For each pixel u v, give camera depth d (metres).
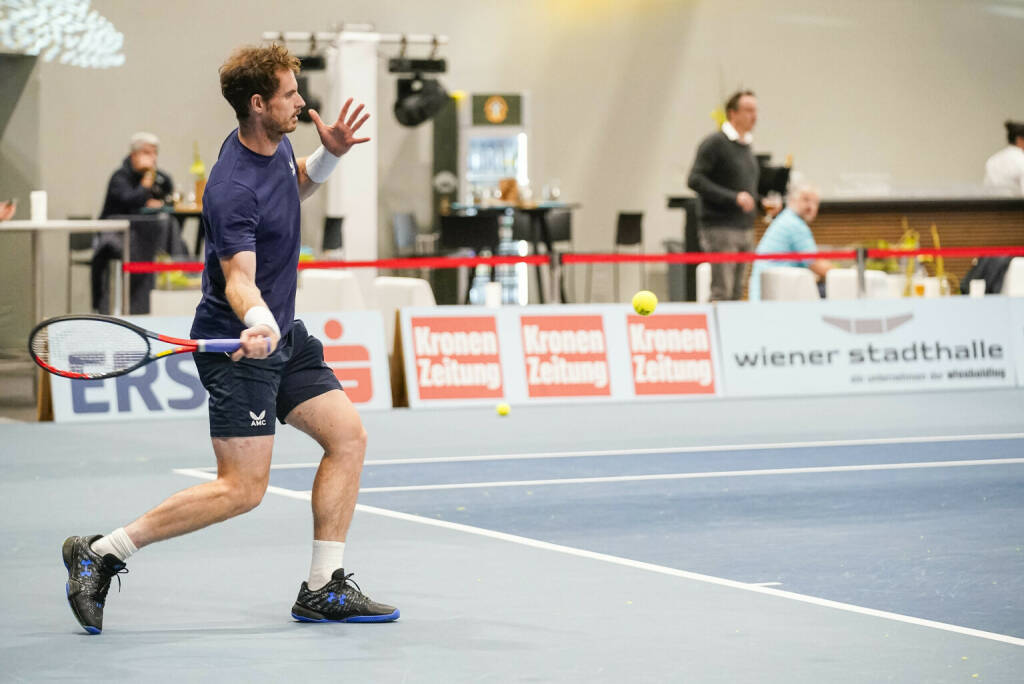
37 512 9.47
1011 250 17.00
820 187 28.05
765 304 16.77
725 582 7.21
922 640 6.00
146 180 20.89
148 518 6.16
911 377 17.06
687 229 24.38
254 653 5.82
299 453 12.23
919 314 17.19
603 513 9.27
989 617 6.43
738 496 9.92
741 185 19.62
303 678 5.42
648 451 12.29
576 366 16.14
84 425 14.39
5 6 24.78
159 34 25.56
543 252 25.66
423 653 5.82
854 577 7.33
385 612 6.36
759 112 27.86
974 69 28.53
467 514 9.25
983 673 5.46
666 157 27.66
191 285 17.06
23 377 19.33
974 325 17.33
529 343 16.05
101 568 6.17
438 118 26.14
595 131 27.41
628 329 16.34
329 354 15.52
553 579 7.30
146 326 15.02
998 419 14.36
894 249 18.47
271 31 25.98
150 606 6.73
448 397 15.76
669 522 8.95
